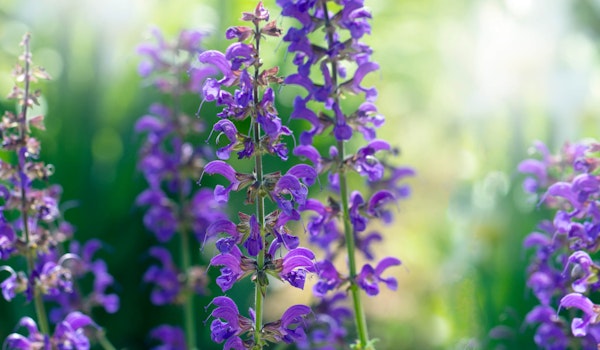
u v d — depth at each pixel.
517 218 0.97
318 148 1.15
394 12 1.72
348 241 0.73
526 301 0.95
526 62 1.00
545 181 0.81
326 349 0.85
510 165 0.98
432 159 1.68
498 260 0.97
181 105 1.08
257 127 0.65
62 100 1.07
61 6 1.10
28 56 0.73
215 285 1.06
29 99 0.73
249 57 0.64
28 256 0.74
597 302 0.86
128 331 1.06
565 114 0.99
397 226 1.50
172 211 0.92
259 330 0.65
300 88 1.16
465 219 1.06
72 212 1.04
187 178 0.93
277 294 1.24
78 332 0.76
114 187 1.05
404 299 1.31
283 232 0.65
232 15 1.17
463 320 1.03
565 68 1.00
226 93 0.64
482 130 1.02
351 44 0.70
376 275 0.73
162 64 0.92
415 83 1.76
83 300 0.88
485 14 1.04
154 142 0.92
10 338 0.74
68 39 1.09
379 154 0.99
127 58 1.08
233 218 1.06
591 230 0.67
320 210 0.74
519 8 1.02
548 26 1.02
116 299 0.90
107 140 1.09
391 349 1.18
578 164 0.69
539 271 0.81
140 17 1.13
